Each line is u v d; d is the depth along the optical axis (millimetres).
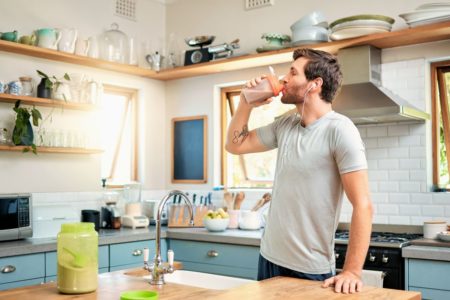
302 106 2229
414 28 3666
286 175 2209
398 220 4004
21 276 3432
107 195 4699
